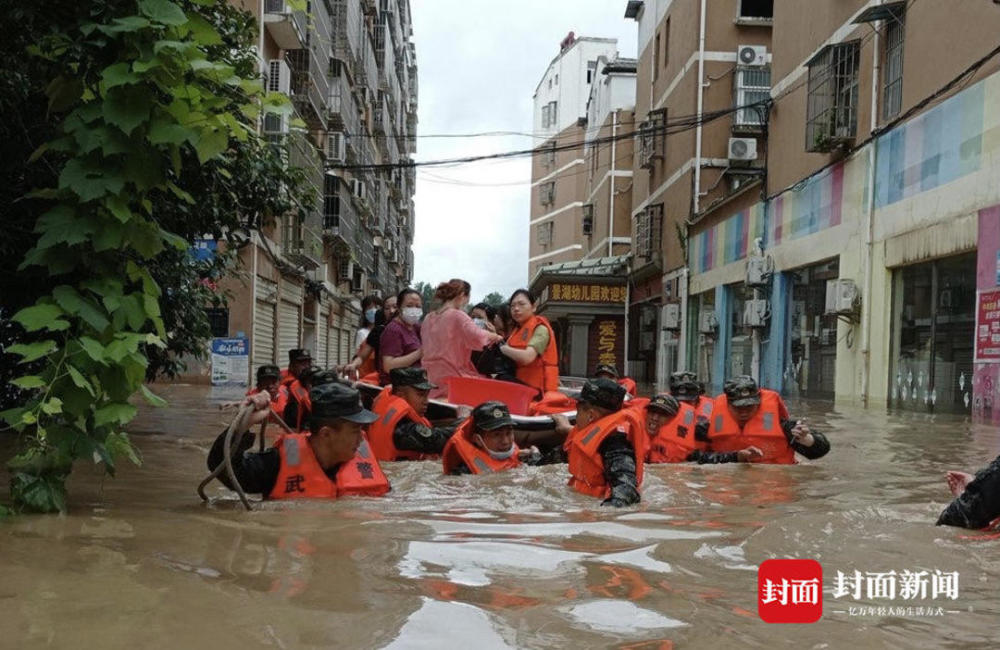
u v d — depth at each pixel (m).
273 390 7.91
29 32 4.20
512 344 7.94
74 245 3.74
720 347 23.91
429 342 7.81
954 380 12.86
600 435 4.78
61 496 3.80
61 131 3.79
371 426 6.18
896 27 14.88
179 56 3.68
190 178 6.96
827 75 16.94
